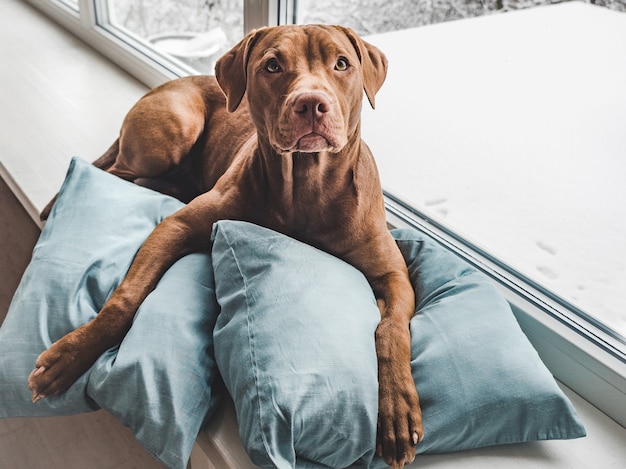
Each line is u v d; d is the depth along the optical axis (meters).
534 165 1.77
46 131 2.17
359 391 1.09
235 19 2.15
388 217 1.72
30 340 1.28
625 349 1.37
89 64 2.63
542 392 1.16
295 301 1.17
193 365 1.20
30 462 1.57
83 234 1.41
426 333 1.25
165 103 1.69
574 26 1.66
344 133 1.23
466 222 1.75
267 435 1.05
